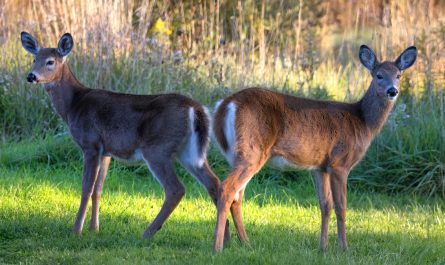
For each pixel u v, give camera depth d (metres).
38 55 22.34
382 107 21.12
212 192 20.58
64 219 22.27
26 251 19.20
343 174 20.31
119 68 32.31
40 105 31.36
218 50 35.06
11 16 36.56
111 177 27.16
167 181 20.69
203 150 20.66
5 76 31.81
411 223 24.17
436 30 34.06
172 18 39.28
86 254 18.61
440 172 28.08
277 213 24.64
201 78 32.22
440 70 32.28
